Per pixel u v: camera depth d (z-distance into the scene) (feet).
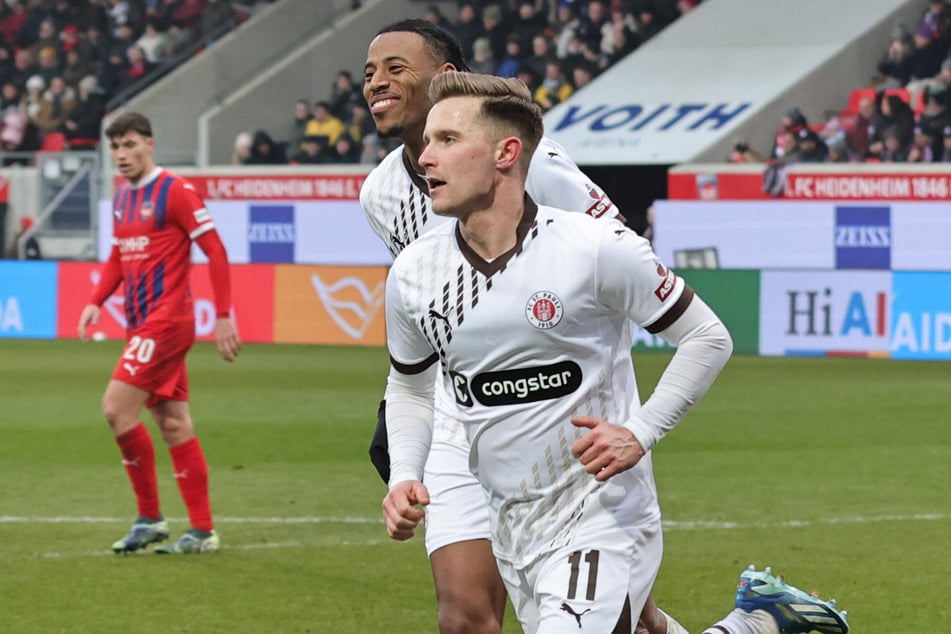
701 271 133.90
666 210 151.64
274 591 48.55
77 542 57.36
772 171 155.84
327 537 58.23
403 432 29.63
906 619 44.11
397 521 28.27
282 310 146.51
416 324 27.50
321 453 80.43
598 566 26.68
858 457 77.71
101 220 166.30
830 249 148.15
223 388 110.42
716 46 180.65
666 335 26.91
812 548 54.95
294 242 165.89
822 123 171.42
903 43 168.96
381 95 33.63
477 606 31.12
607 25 184.03
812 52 174.70
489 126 26.11
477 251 26.71
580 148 169.99
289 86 193.36
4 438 86.63
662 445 82.17
